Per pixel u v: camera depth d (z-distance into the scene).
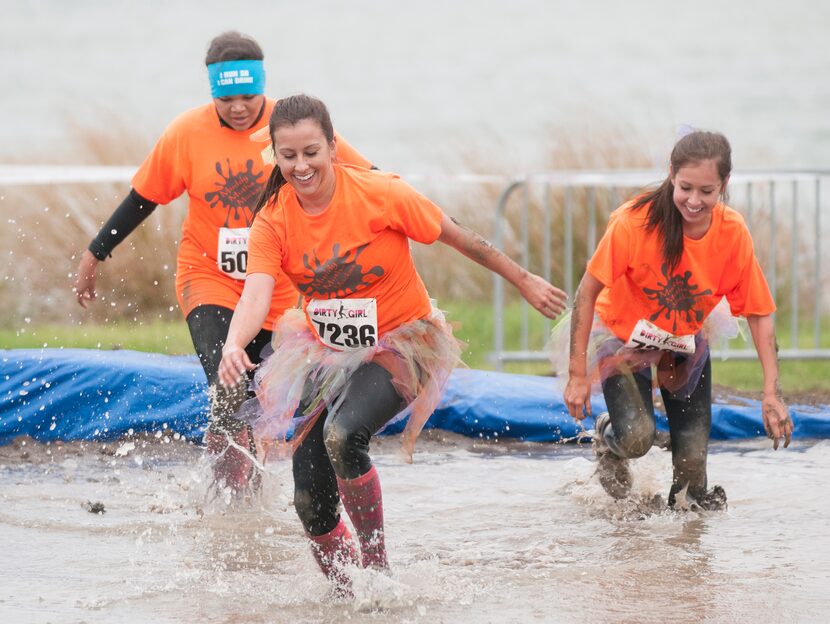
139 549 17.66
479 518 19.23
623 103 87.00
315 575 16.36
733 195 40.19
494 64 107.50
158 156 20.97
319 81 101.69
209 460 20.09
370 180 15.59
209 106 20.88
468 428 25.45
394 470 22.67
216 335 20.09
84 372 24.73
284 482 21.67
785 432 18.09
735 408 25.36
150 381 24.73
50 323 39.12
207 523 19.02
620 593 15.30
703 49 114.81
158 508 19.83
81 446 24.11
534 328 37.12
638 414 18.80
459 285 41.06
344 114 87.69
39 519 19.11
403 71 105.19
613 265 18.28
